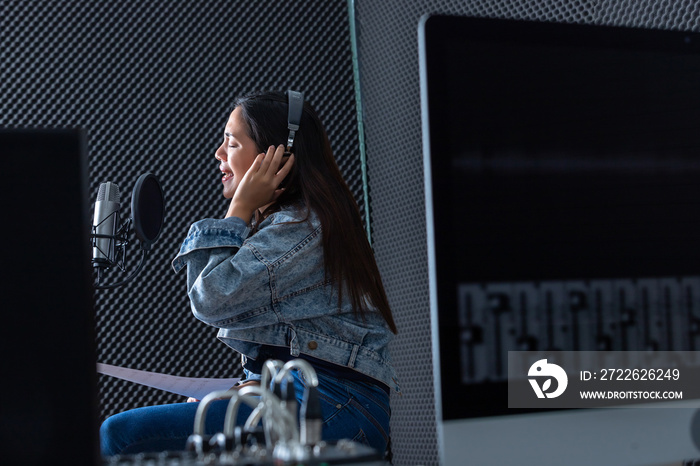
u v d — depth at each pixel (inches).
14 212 31.5
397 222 118.6
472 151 41.3
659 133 44.5
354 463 33.5
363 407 65.8
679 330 43.3
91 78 125.1
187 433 64.4
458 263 40.5
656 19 73.7
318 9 129.6
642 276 43.1
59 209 31.8
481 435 39.7
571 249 42.2
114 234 74.2
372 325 69.2
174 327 122.0
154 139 125.1
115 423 64.3
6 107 123.3
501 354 40.6
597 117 43.6
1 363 31.0
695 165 44.8
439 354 39.8
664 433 42.6
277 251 64.8
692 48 45.9
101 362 120.1
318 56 128.8
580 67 43.7
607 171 43.3
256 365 69.0
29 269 31.5
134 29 126.7
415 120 115.7
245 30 128.3
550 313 41.5
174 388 73.5
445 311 40.0
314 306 66.6
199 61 127.2
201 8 127.9
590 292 42.3
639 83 44.6
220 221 66.6
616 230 43.0
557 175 42.5
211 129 126.3
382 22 122.5
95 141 124.0
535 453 40.6
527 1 93.8
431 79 41.2
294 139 72.9
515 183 41.8
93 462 31.4
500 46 42.5
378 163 122.8
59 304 31.6
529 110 42.5
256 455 34.4
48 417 31.2
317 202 68.9
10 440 30.9
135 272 72.7
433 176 40.6
